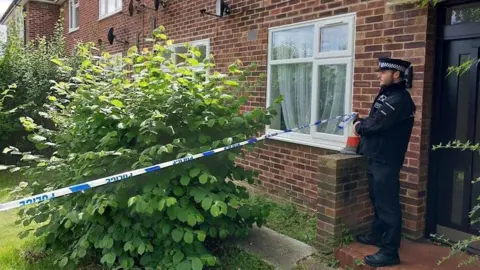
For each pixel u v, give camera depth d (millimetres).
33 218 4164
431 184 4551
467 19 4242
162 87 4125
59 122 4590
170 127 3840
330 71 5555
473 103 4211
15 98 9367
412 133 4504
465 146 2668
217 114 4277
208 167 4188
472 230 4266
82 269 4055
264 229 4992
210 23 7758
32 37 17609
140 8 10180
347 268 4008
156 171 3797
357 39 5098
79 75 4617
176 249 3787
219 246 4477
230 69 4422
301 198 5945
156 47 4234
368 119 3828
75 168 4098
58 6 18125
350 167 4344
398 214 3803
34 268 4090
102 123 4062
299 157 5980
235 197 4051
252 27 6789
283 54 6281
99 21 12859
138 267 3865
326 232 4332
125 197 3756
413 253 4117
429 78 4449
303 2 5836
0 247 4590
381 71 3795
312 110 5773
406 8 4535
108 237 3768
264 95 6625
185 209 3732
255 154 6770
